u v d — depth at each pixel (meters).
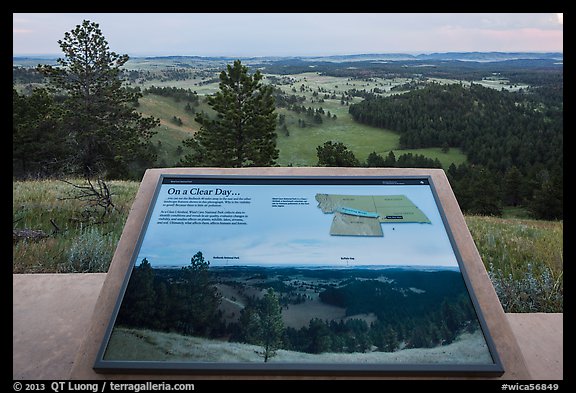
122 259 2.85
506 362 2.40
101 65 21.53
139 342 2.41
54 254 5.52
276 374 2.30
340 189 3.19
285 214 3.02
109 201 8.09
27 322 3.20
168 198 3.13
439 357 2.34
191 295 2.60
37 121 21.28
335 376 2.30
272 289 2.61
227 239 2.88
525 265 5.49
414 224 2.97
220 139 17.67
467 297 2.59
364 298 2.57
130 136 21.83
